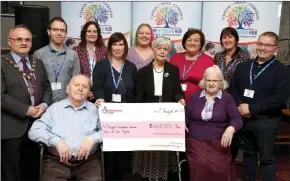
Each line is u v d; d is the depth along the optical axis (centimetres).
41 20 407
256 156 306
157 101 304
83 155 255
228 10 410
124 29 436
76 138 265
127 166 363
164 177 329
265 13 402
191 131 298
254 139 300
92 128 273
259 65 290
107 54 354
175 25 426
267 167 289
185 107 310
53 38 314
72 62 323
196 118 298
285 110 436
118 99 310
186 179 340
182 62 349
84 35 358
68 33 441
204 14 420
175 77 312
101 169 268
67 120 270
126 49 321
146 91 305
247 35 409
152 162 326
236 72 308
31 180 312
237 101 301
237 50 348
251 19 405
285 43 464
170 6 423
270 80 282
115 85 311
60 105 274
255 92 288
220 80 297
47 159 262
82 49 355
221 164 274
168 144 279
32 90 279
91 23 355
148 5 427
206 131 292
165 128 282
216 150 282
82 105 277
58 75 314
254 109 282
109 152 321
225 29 347
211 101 297
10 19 467
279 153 467
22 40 271
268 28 404
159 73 310
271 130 286
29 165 308
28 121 280
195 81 337
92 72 326
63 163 260
